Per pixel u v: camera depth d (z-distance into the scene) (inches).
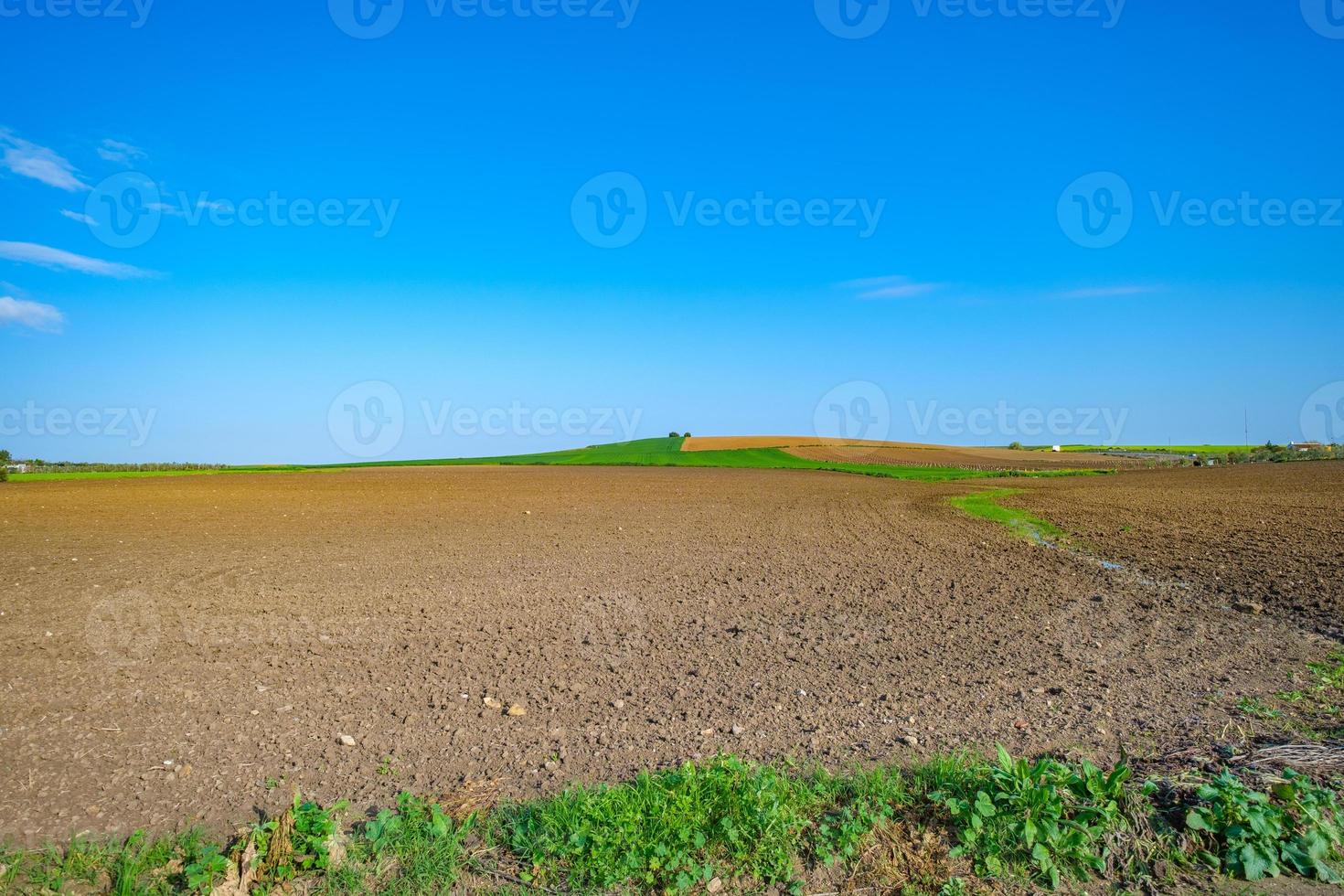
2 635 358.3
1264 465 2095.2
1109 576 501.0
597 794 185.2
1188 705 249.6
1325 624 355.6
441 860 162.9
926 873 161.2
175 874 156.5
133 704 263.1
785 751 221.3
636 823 171.2
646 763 215.2
